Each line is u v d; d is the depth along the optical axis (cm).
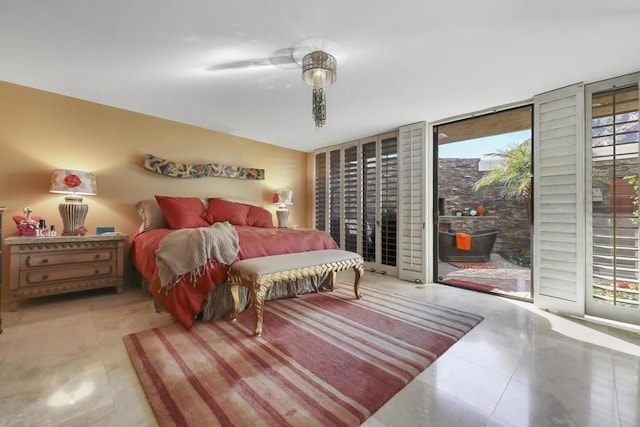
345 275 409
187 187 383
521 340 202
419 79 245
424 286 346
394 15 165
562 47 196
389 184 407
